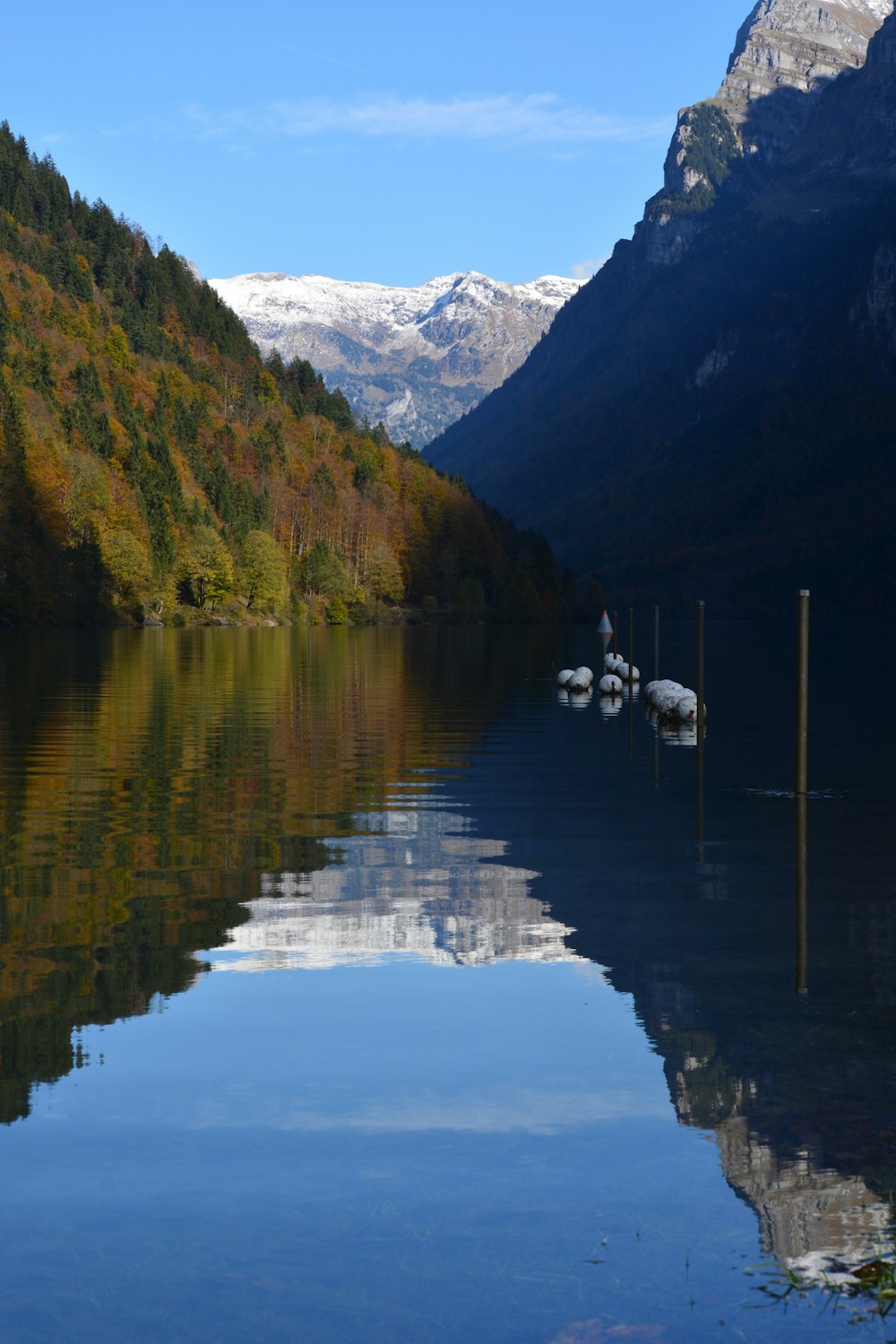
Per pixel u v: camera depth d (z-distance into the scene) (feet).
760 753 92.12
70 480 520.42
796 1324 17.53
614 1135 23.56
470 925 39.81
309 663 232.53
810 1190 21.31
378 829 58.29
